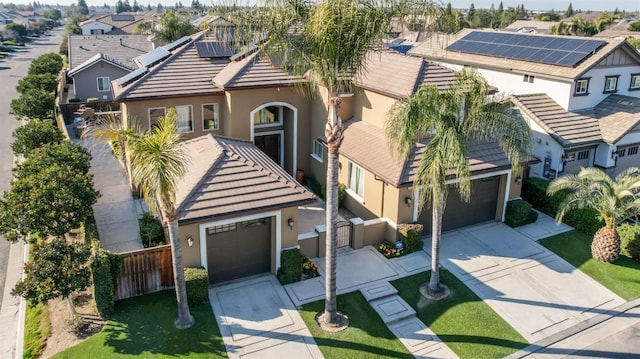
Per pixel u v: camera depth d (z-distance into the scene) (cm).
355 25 1184
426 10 1259
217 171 1706
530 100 2595
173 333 1432
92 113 3625
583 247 1969
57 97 4384
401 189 1878
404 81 2116
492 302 1619
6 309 1605
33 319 1521
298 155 2577
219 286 1686
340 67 1260
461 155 1378
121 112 2564
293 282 1711
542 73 2669
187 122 2400
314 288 1681
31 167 1872
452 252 1920
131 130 1495
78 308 1547
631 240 1861
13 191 1662
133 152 1245
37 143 2466
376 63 2373
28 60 8244
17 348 1403
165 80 2362
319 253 1875
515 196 2180
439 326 1505
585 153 2506
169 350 1366
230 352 1370
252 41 1296
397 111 1557
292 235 1738
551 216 2238
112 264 1519
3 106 4519
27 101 3453
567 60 2638
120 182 2595
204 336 1426
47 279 1357
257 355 1362
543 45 2906
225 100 2392
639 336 1476
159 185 1248
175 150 1309
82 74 4366
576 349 1420
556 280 1748
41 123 2580
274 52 1288
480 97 1445
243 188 1673
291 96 2448
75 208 1670
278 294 1644
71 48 5122
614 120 2528
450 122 1435
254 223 1700
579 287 1711
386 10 1225
